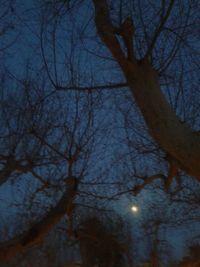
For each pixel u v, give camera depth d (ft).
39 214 50.16
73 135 46.78
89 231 62.44
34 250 65.98
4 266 61.00
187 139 26.12
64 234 63.00
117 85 33.14
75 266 67.87
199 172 26.03
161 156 50.21
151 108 27.07
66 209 40.11
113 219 68.64
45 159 45.39
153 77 27.99
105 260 67.72
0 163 42.65
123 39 28.86
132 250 71.10
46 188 45.55
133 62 28.25
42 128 45.96
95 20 30.25
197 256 64.54
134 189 48.88
